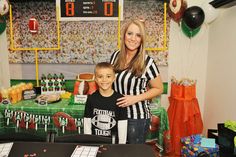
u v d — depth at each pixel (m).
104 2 2.69
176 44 2.82
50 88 2.58
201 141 2.22
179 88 2.48
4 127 2.26
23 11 2.72
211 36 2.75
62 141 1.32
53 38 2.78
